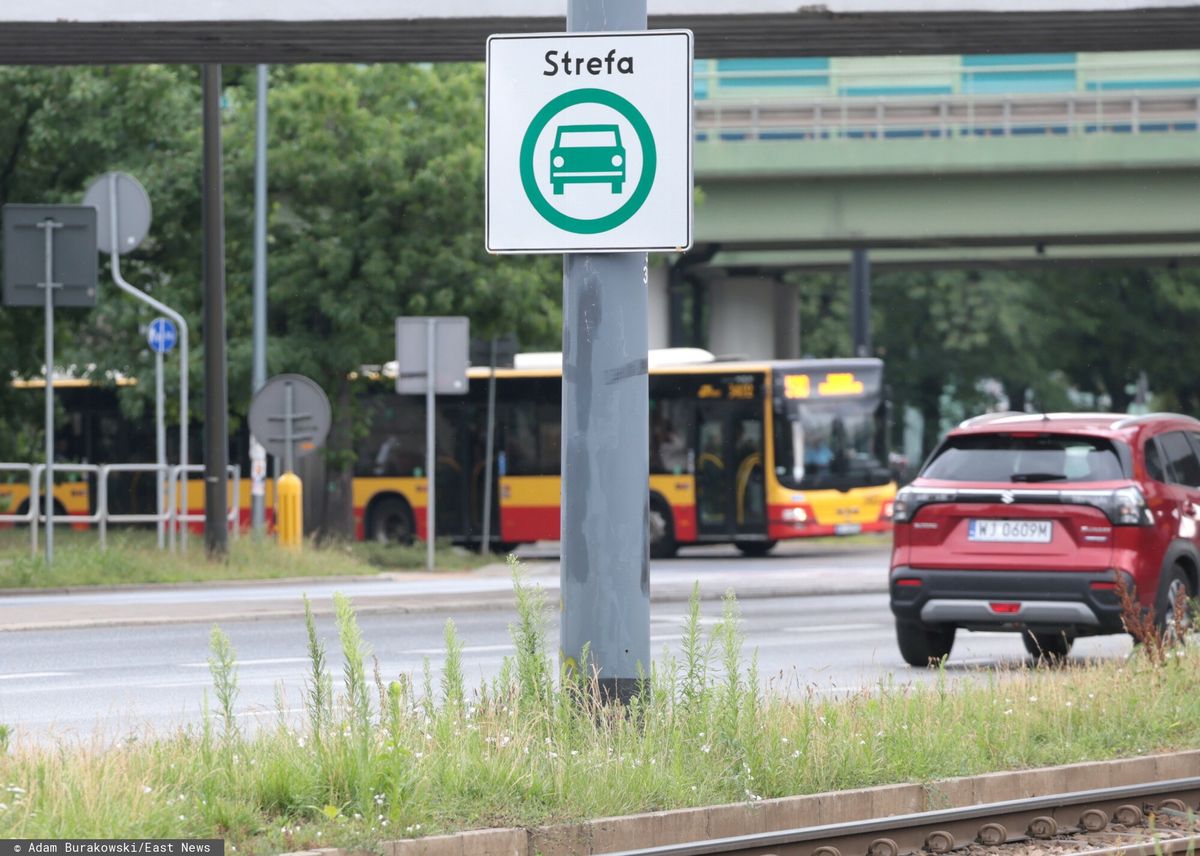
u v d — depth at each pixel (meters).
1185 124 110.44
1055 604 38.50
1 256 87.69
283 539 70.50
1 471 72.88
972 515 39.44
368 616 53.69
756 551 94.81
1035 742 26.45
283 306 84.81
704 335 154.88
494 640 46.69
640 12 24.53
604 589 24.16
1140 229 109.94
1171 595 39.44
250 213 84.75
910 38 52.88
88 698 35.00
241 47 54.06
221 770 20.56
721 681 25.31
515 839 19.88
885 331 160.38
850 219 113.81
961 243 114.12
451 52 55.00
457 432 93.06
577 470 24.25
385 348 84.00
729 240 115.38
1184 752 26.28
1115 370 156.12
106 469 67.06
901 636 40.72
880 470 91.31
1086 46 54.53
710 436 90.88
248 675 38.72
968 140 110.12
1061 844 22.45
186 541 68.44
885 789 23.11
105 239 65.38
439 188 82.31
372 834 19.19
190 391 85.88
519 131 24.38
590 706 23.77
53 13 49.81
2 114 86.06
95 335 92.44
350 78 86.12
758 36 52.31
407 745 21.41
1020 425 40.34
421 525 93.06
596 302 24.27
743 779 22.47
